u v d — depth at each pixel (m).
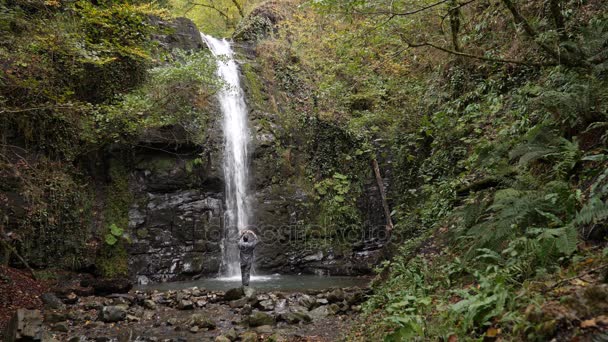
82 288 9.24
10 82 9.58
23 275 9.36
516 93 8.40
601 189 4.33
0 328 6.72
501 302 3.46
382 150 14.48
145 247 11.73
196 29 15.27
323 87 14.09
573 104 5.48
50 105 8.70
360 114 14.80
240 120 14.59
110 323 7.29
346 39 8.23
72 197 10.88
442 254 6.53
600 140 5.25
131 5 10.96
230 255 13.03
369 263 12.73
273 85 15.97
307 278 12.33
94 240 11.12
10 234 9.50
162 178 12.37
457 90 10.92
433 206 9.20
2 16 9.69
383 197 13.97
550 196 4.50
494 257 4.46
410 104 12.87
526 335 3.05
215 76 12.64
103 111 11.51
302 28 16.22
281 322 7.07
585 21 7.22
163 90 12.65
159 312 7.98
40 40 9.77
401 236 10.75
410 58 12.38
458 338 3.58
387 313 5.52
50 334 6.56
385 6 7.21
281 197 14.02
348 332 5.95
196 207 12.68
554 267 3.93
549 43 6.89
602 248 3.85
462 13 10.34
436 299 5.05
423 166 11.18
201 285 11.03
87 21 10.49
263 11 18.55
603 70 5.75
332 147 14.98
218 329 6.93
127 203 11.86
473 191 7.42
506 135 7.25
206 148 13.09
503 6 9.51
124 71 12.44
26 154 10.32
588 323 2.78
